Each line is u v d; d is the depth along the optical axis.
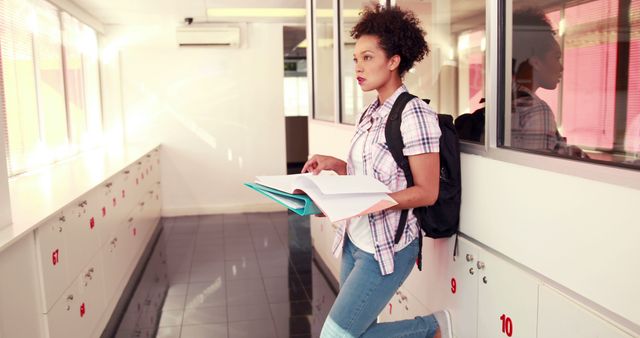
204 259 4.91
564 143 1.52
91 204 3.14
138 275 4.46
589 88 1.43
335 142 3.80
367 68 1.67
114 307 3.62
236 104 6.87
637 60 1.31
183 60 6.70
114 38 6.55
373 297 1.68
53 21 4.80
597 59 1.42
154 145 6.37
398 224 1.67
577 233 1.29
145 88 6.68
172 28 6.64
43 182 3.34
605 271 1.21
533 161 1.47
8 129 3.68
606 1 1.39
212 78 6.78
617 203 1.16
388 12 1.67
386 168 1.65
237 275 4.42
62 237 2.56
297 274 4.42
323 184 1.49
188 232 5.99
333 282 4.19
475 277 1.79
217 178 6.93
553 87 1.55
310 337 3.19
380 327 1.82
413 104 1.62
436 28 2.56
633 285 1.13
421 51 1.71
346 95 3.81
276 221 6.51
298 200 1.62
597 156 1.39
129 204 4.37
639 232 1.11
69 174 3.72
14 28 3.86
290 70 11.16
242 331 3.29
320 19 4.56
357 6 3.46
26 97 4.06
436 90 2.58
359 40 1.69
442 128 1.73
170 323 3.43
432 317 1.92
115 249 3.73
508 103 1.71
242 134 6.91
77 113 5.48
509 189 1.58
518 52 1.66
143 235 5.09
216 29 6.52
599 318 1.23
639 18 1.30
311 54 4.91
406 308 2.46
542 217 1.43
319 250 4.80
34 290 2.25
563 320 1.35
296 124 11.19
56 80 4.83
